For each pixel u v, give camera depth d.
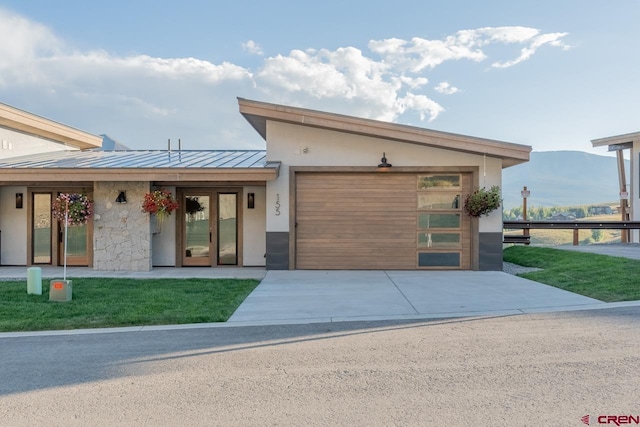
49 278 10.84
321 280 10.59
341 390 4.12
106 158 13.88
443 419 3.53
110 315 7.07
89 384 4.35
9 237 13.48
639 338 5.60
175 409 3.77
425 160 12.16
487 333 5.97
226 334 6.12
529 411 3.64
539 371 4.51
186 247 13.53
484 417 3.55
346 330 6.28
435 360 4.91
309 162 12.25
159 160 13.17
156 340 5.85
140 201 12.04
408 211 12.31
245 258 13.50
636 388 4.07
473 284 9.91
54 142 16.27
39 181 12.34
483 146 11.38
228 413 3.69
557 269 11.42
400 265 12.33
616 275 9.79
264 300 8.35
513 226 18.39
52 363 4.98
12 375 4.61
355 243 12.36
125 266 12.09
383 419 3.54
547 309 7.38
